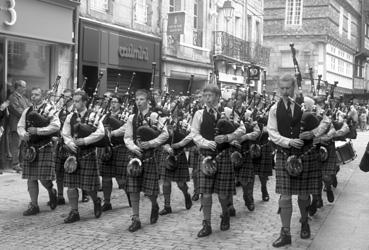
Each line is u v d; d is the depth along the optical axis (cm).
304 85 3050
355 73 4350
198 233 579
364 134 2736
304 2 3416
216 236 579
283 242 540
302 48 3428
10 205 723
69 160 622
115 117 711
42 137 664
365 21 4503
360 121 3181
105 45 1302
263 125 763
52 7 1106
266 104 833
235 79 2131
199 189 582
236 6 2223
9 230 594
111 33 1326
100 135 621
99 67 1282
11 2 993
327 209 735
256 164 778
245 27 2330
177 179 697
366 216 691
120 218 659
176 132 681
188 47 1752
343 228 625
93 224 626
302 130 536
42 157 666
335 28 3575
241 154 666
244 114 719
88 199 761
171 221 650
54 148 700
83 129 616
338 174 1103
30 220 642
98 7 1296
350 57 4172
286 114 542
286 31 3459
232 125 579
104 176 696
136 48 1440
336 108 797
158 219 658
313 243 555
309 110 550
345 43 3847
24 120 664
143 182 610
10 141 988
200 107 821
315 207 678
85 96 638
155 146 600
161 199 795
